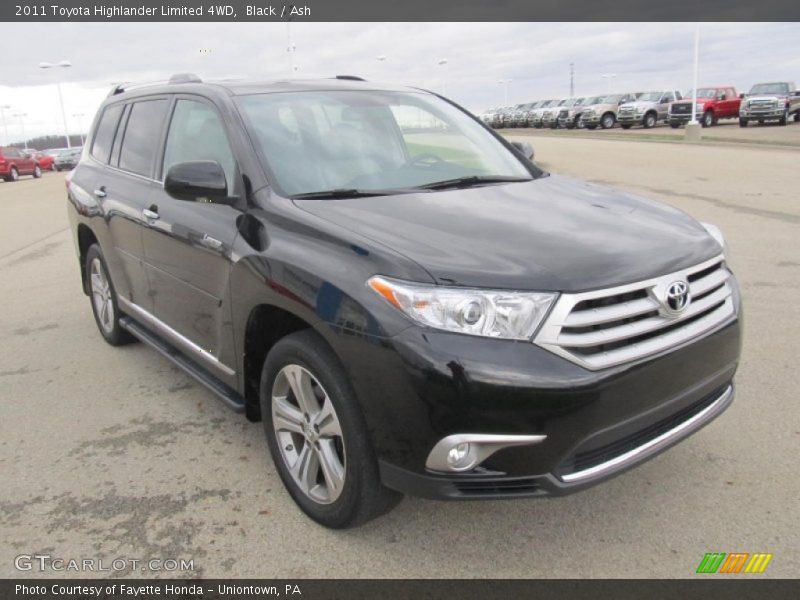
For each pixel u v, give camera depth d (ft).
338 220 9.64
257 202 10.64
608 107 140.15
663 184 46.44
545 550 9.28
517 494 8.25
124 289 15.62
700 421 9.59
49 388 15.28
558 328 8.03
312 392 9.68
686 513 9.93
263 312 10.34
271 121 11.92
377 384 8.27
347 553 9.34
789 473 10.80
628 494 10.46
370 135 12.75
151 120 14.66
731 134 96.89
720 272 10.10
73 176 18.43
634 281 8.55
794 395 13.39
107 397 14.69
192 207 11.98
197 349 12.48
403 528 9.83
